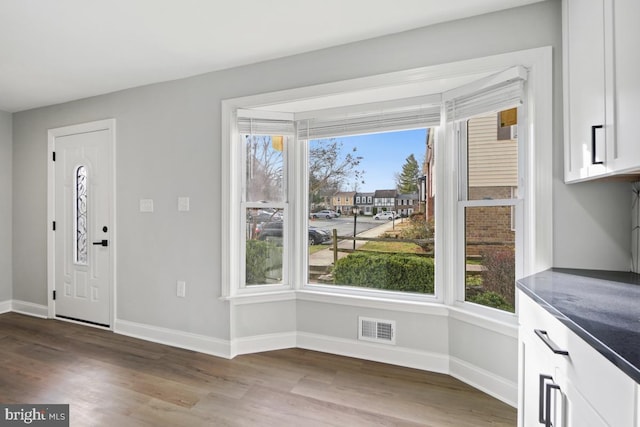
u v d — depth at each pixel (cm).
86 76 279
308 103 254
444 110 233
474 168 223
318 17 198
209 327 271
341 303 260
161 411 189
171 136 287
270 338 271
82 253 340
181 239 283
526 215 195
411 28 212
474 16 199
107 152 320
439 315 231
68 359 256
